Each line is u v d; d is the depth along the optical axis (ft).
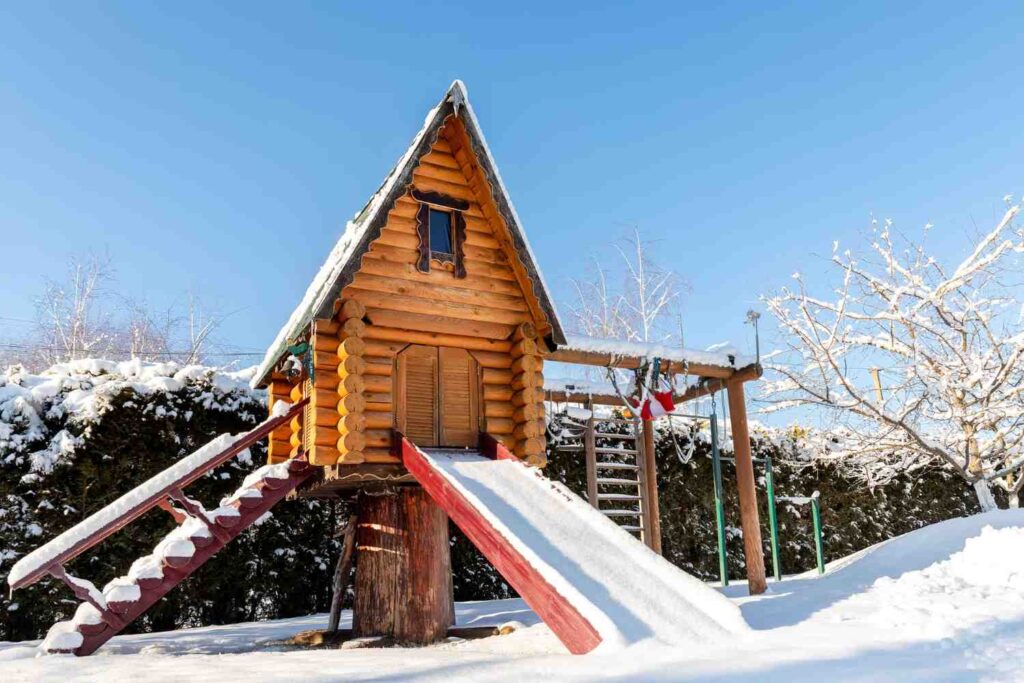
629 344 37.01
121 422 38.55
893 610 20.04
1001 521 31.12
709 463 57.47
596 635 17.17
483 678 14.40
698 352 38.75
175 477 27.45
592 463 43.39
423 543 29.37
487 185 30.37
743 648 16.38
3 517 35.19
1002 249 51.42
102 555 36.52
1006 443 53.11
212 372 42.27
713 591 19.75
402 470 27.58
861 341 53.11
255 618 40.14
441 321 29.60
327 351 27.99
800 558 59.57
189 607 38.50
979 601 20.74
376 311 28.22
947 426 54.75
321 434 27.07
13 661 22.44
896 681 12.92
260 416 42.65
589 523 23.52
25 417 36.81
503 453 28.12
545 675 14.34
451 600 30.04
